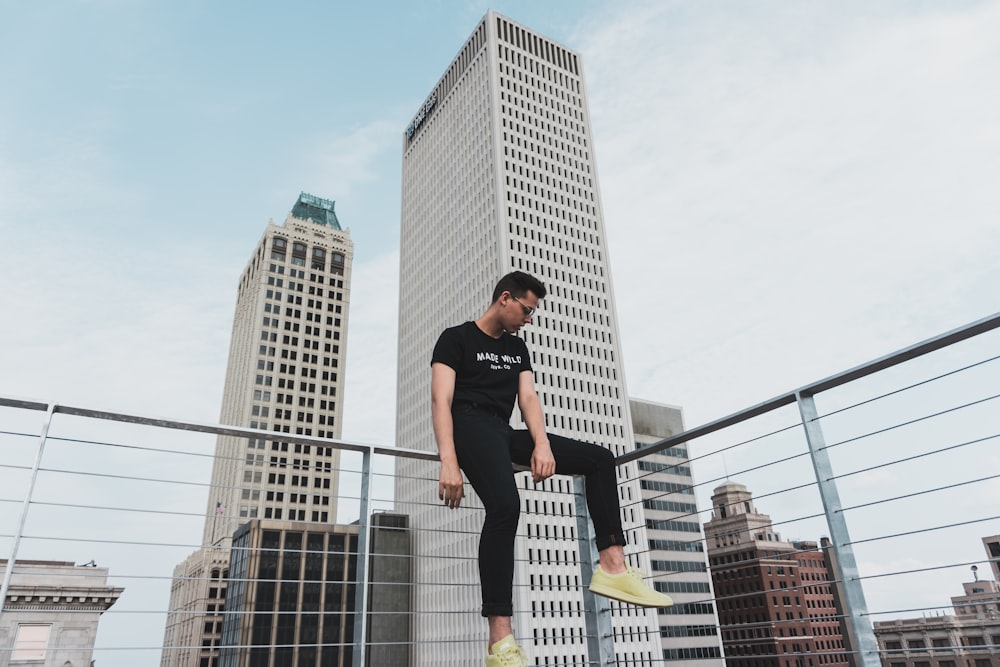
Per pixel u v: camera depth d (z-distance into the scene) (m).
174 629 84.25
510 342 3.40
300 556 73.06
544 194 90.94
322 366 108.12
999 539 79.25
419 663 74.19
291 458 98.00
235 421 103.19
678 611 78.88
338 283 116.31
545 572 65.31
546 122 96.19
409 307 105.81
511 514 2.79
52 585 36.91
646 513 82.69
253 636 67.25
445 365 3.14
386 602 75.94
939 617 70.94
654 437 92.88
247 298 116.31
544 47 101.56
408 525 83.94
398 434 99.19
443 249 98.69
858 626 3.18
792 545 101.81
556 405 78.69
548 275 86.00
